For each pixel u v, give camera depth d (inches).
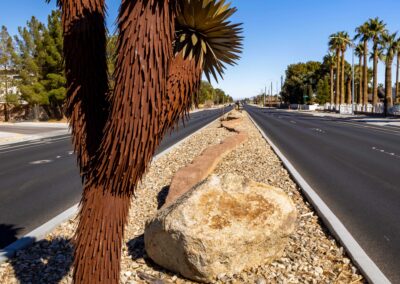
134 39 78.2
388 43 2100.1
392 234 215.9
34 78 1584.6
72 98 96.0
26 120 1743.4
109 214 90.1
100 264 90.2
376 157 509.4
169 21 81.7
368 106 2007.9
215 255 149.7
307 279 153.6
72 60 94.8
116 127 79.7
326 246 188.4
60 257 178.9
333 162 465.1
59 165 481.7
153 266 167.0
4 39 1594.5
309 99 3415.4
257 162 427.2
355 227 228.4
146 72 77.8
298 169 415.5
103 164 84.4
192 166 300.2
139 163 82.0
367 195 303.6
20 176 411.5
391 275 165.5
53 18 1537.9
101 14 98.7
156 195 288.4
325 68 3540.8
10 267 169.2
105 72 99.1
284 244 169.5
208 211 156.7
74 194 321.1
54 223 223.5
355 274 159.0
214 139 689.0
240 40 92.4
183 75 86.4
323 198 294.8
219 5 84.7
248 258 157.9
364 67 2132.1
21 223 244.2
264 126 1135.0
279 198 170.1
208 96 4042.8
